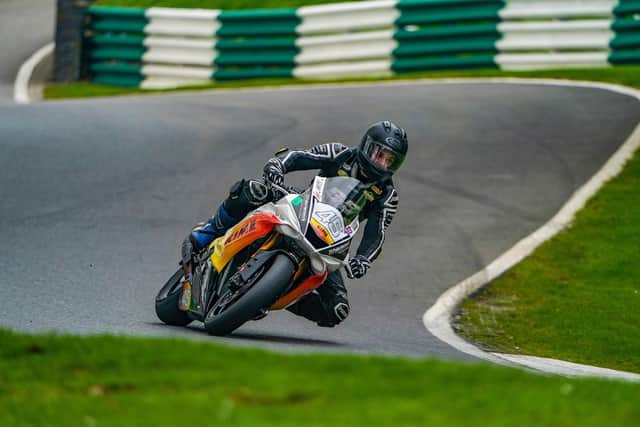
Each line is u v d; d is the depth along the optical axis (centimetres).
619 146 5591
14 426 1389
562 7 7819
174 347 1805
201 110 6756
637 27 7594
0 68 9781
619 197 4894
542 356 3172
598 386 1695
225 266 2494
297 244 2400
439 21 8200
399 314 3438
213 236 2642
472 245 4319
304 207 2438
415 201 4822
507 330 3475
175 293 2722
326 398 1505
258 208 2505
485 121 6172
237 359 1750
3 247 3641
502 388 1606
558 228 4569
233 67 9031
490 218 4647
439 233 4431
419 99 6869
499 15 7994
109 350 1781
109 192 4628
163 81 9225
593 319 3600
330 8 8544
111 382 1591
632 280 4022
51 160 5100
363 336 2955
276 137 5781
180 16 9106
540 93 6881
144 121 6266
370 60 8506
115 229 4075
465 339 3238
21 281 3172
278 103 6981
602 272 4100
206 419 1378
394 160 2491
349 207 2480
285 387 1546
